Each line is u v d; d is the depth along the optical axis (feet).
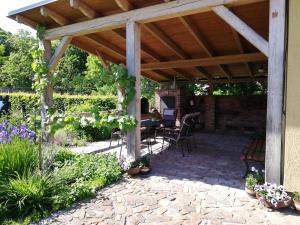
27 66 79.71
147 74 33.06
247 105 30.09
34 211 9.30
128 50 14.43
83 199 10.66
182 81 35.83
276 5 10.30
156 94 31.91
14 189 9.72
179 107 30.35
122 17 14.52
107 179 12.59
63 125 15.44
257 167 15.19
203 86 40.50
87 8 14.71
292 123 10.17
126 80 13.91
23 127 13.66
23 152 11.54
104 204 10.22
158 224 8.72
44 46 18.51
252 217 9.20
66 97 37.24
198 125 32.04
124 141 23.34
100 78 15.29
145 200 10.60
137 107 14.58
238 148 21.13
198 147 21.50
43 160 11.79
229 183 12.56
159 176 13.64
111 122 14.25
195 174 13.98
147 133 19.99
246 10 14.71
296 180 10.22
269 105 10.62
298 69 9.98
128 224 8.71
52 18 16.69
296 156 10.16
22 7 16.33
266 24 16.74
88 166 13.67
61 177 11.40
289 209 9.77
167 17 13.50
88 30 16.10
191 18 15.98
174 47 21.22
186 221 8.92
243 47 21.70
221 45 21.56
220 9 11.70
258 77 31.78
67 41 17.49
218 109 31.83
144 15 13.73
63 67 59.67
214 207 9.97
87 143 23.70
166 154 18.85
